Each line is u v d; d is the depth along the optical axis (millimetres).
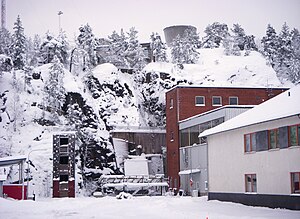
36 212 29531
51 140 72938
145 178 66625
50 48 101312
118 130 79438
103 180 66438
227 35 125562
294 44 105812
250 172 34250
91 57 100625
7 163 47031
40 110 79188
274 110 32594
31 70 87688
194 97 63531
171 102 65875
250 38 123875
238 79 94688
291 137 29562
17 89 81688
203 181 54312
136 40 105125
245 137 35312
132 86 97125
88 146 75938
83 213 28875
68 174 60812
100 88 88688
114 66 94438
